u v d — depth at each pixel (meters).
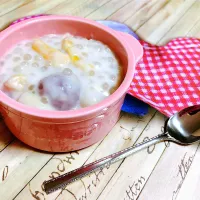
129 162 0.18
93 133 0.16
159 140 0.19
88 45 0.19
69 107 0.16
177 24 0.28
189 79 0.23
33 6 0.27
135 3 0.30
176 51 0.25
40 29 0.19
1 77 0.17
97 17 0.28
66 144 0.16
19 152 0.17
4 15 0.26
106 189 0.16
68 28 0.20
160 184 0.17
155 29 0.27
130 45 0.19
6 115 0.15
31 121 0.14
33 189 0.16
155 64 0.23
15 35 0.18
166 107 0.20
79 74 0.17
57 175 0.17
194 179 0.17
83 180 0.17
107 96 0.16
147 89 0.21
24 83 0.16
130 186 0.17
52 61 0.18
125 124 0.20
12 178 0.16
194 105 0.20
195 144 0.19
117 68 0.18
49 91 0.15
